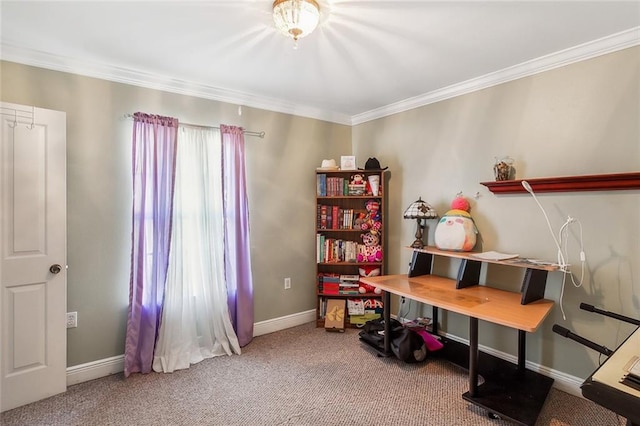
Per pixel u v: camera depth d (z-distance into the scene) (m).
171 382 2.35
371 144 3.72
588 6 1.72
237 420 1.94
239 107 3.09
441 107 3.02
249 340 3.00
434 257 3.11
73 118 2.33
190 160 2.75
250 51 2.24
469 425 1.89
